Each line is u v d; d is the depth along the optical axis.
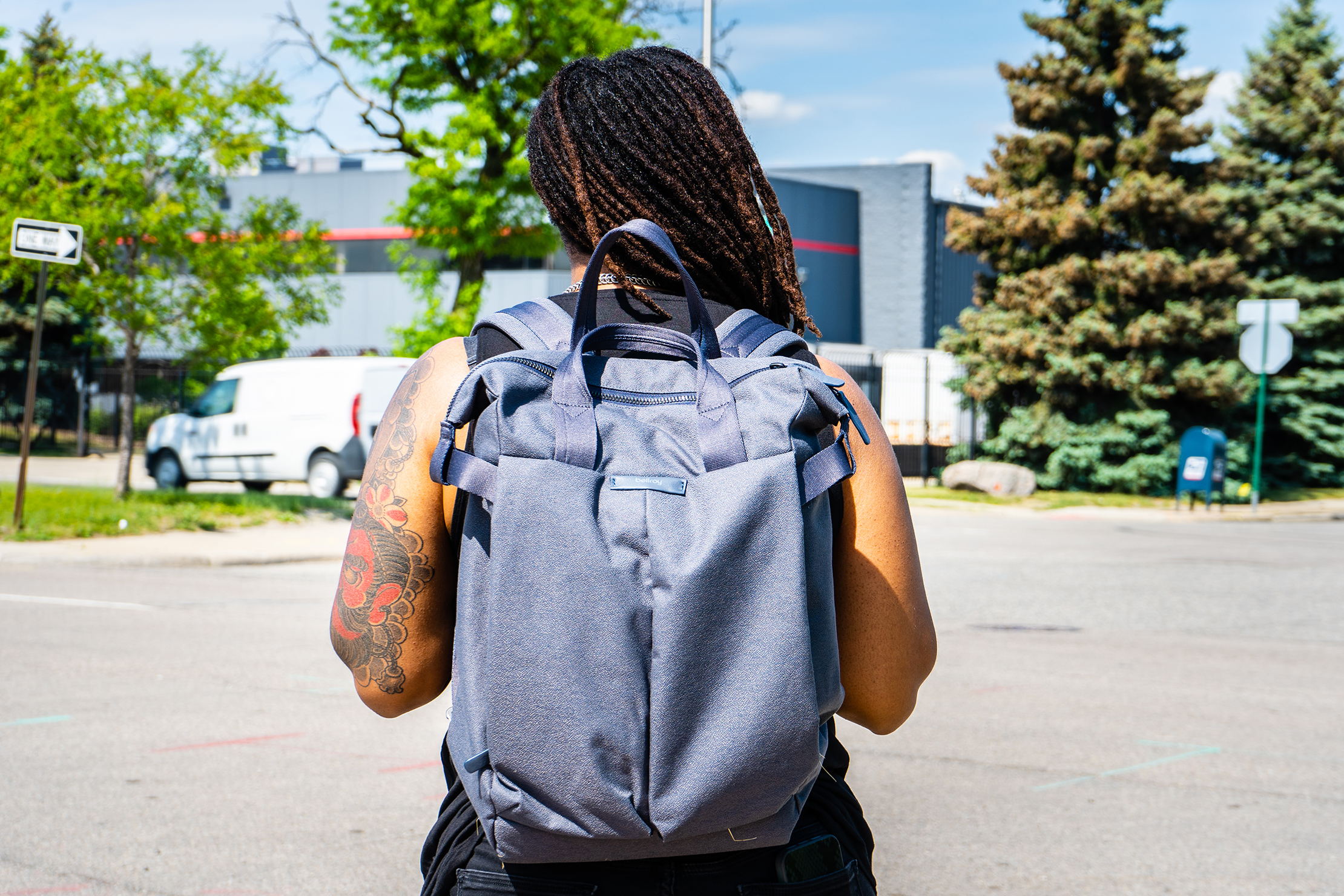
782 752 1.03
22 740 5.24
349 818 4.33
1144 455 25.23
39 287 11.96
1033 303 26.16
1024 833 4.32
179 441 19.25
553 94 1.40
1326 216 28.89
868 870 1.32
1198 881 3.88
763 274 1.39
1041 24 26.16
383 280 39.84
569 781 1.02
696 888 1.14
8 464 23.84
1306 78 29.80
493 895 1.17
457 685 1.13
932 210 47.19
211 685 6.40
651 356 1.21
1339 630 9.12
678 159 1.35
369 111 17.86
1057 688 6.80
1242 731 5.85
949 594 10.81
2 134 13.93
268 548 12.36
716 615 1.03
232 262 14.43
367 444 18.02
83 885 3.65
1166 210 24.92
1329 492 28.58
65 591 9.66
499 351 1.28
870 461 1.27
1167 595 10.91
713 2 16.72
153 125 13.79
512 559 1.04
